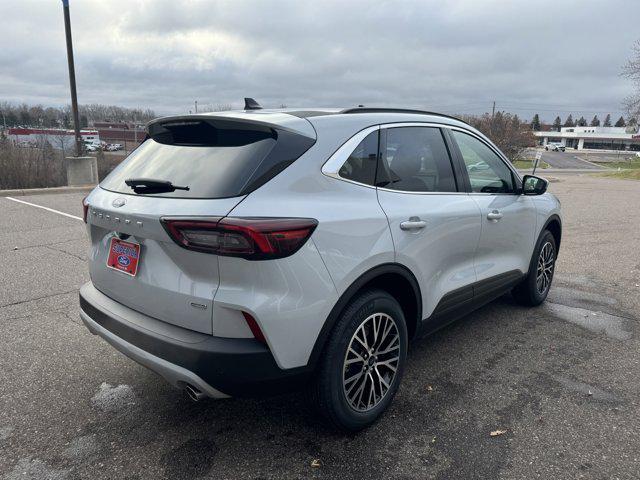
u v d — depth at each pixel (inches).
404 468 100.6
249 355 90.3
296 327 93.4
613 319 185.6
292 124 103.1
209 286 91.5
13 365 141.2
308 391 103.5
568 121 7691.9
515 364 147.4
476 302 150.9
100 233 115.5
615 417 119.6
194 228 88.9
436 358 150.8
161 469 99.8
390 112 127.8
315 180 100.4
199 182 96.5
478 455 104.8
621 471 100.0
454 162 140.2
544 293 199.2
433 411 121.5
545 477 98.1
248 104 136.5
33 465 100.3
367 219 105.3
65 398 125.1
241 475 98.3
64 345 154.2
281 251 89.5
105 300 113.2
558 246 207.2
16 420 115.4
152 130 122.7
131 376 136.3
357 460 103.0
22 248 274.2
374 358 111.2
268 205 91.6
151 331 97.8
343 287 99.7
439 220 125.1
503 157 165.6
